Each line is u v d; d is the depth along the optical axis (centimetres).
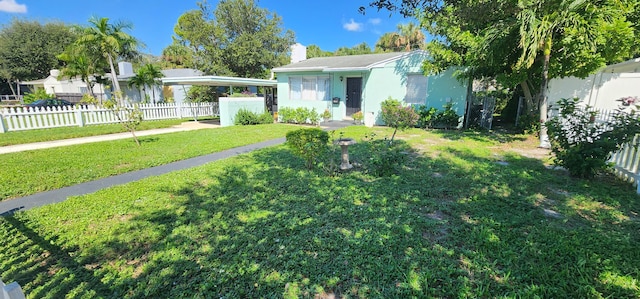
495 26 739
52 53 3088
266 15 2741
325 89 1441
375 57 1479
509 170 550
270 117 1423
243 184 480
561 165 519
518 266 255
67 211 377
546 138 767
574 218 351
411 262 261
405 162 607
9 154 707
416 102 1247
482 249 281
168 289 232
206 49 2564
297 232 318
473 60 877
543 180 491
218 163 621
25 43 3020
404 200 408
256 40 2527
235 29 2711
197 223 343
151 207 390
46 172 554
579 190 442
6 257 277
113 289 233
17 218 358
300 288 231
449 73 1154
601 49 724
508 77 891
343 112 1461
